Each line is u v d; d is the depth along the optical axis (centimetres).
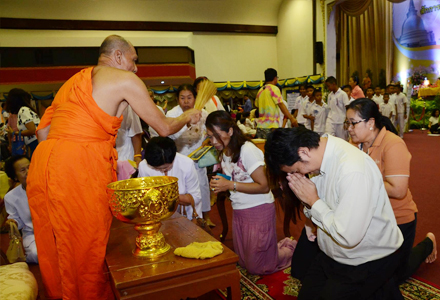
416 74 1110
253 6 1445
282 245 278
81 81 157
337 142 143
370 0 1123
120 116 171
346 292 147
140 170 249
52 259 160
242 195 242
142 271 120
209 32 1424
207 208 339
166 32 1331
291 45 1427
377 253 149
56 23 1191
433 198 407
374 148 193
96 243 152
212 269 127
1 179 347
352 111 192
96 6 1232
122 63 184
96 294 155
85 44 1129
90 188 152
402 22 1112
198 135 339
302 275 217
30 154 388
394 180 182
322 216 140
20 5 1152
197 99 251
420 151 756
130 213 126
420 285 221
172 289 121
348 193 132
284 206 191
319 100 716
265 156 146
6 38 1047
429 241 238
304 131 141
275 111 466
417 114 1198
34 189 155
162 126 174
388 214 150
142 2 1281
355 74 1202
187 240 150
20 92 394
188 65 1234
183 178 246
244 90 1458
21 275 170
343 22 1205
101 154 157
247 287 235
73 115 155
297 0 1362
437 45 1046
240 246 255
